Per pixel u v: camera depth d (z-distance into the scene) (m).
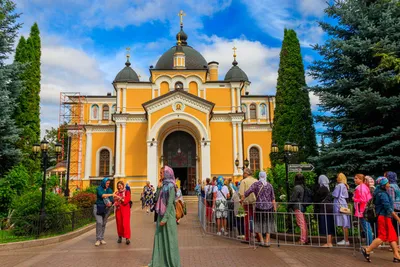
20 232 10.48
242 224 10.63
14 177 13.99
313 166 12.44
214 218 11.40
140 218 17.00
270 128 35.91
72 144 35.19
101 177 34.25
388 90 12.31
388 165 11.52
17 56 20.80
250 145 35.59
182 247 9.00
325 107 13.58
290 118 17.39
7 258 8.09
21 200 11.87
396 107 11.66
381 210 7.11
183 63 33.78
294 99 17.58
